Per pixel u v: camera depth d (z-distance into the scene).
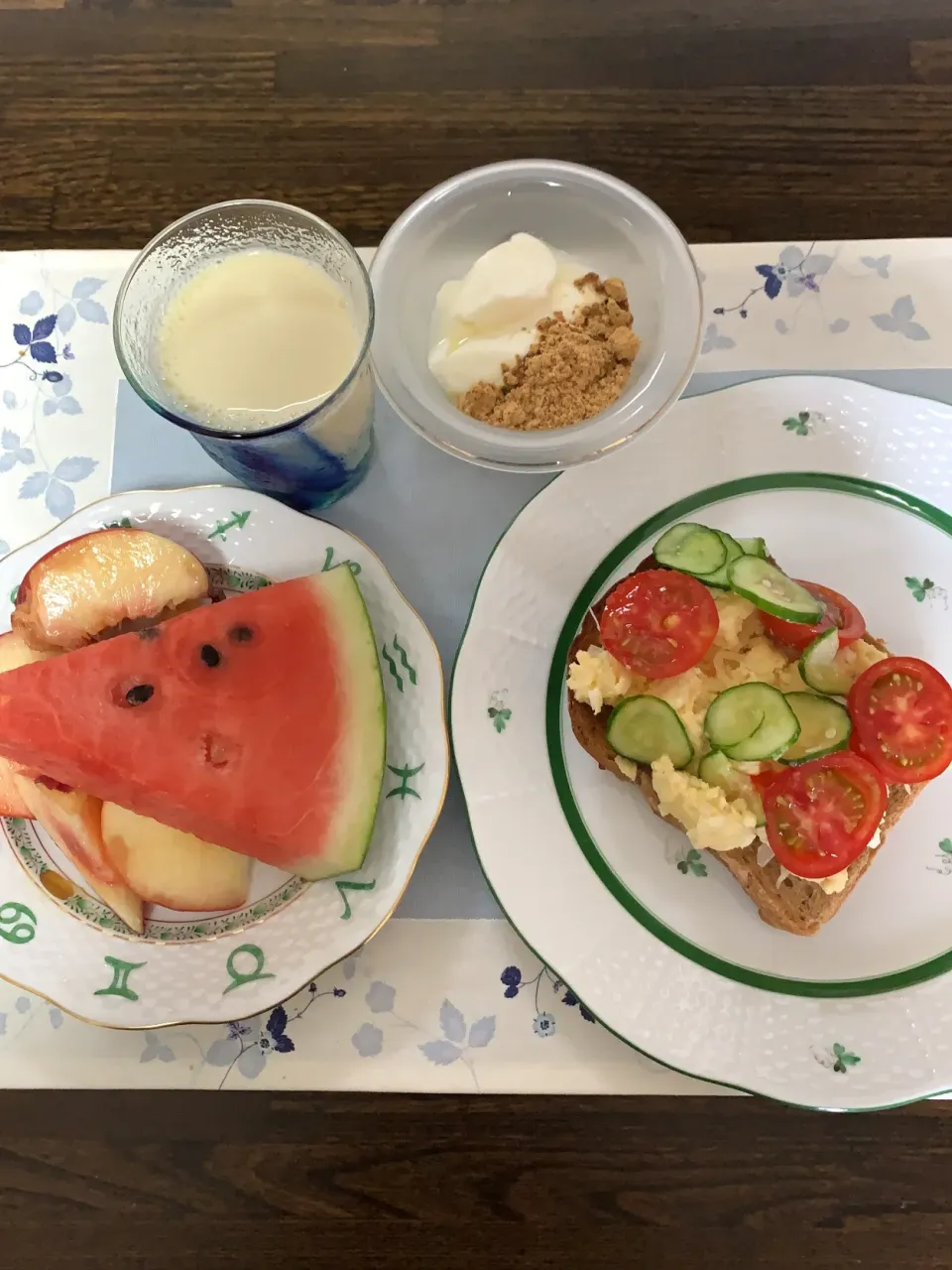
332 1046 0.32
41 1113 0.32
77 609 0.33
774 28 0.41
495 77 0.41
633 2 0.42
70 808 0.32
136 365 0.30
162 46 0.42
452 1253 0.31
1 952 0.31
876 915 0.32
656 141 0.40
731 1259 0.31
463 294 0.34
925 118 0.40
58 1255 0.32
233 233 0.32
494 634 0.33
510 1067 0.31
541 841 0.32
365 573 0.33
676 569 0.32
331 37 0.42
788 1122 0.31
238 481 0.36
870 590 0.34
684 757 0.30
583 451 0.33
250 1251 0.32
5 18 0.43
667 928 0.31
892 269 0.37
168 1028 0.32
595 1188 0.31
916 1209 0.31
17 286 0.39
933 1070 0.30
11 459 0.37
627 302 0.35
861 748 0.31
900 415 0.35
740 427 0.35
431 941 0.32
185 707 0.31
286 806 0.30
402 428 0.37
